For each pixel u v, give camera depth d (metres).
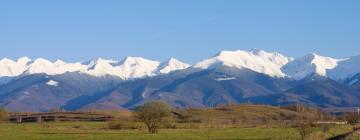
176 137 164.62
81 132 197.88
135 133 190.00
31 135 174.50
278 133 183.12
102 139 155.50
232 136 171.25
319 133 148.25
